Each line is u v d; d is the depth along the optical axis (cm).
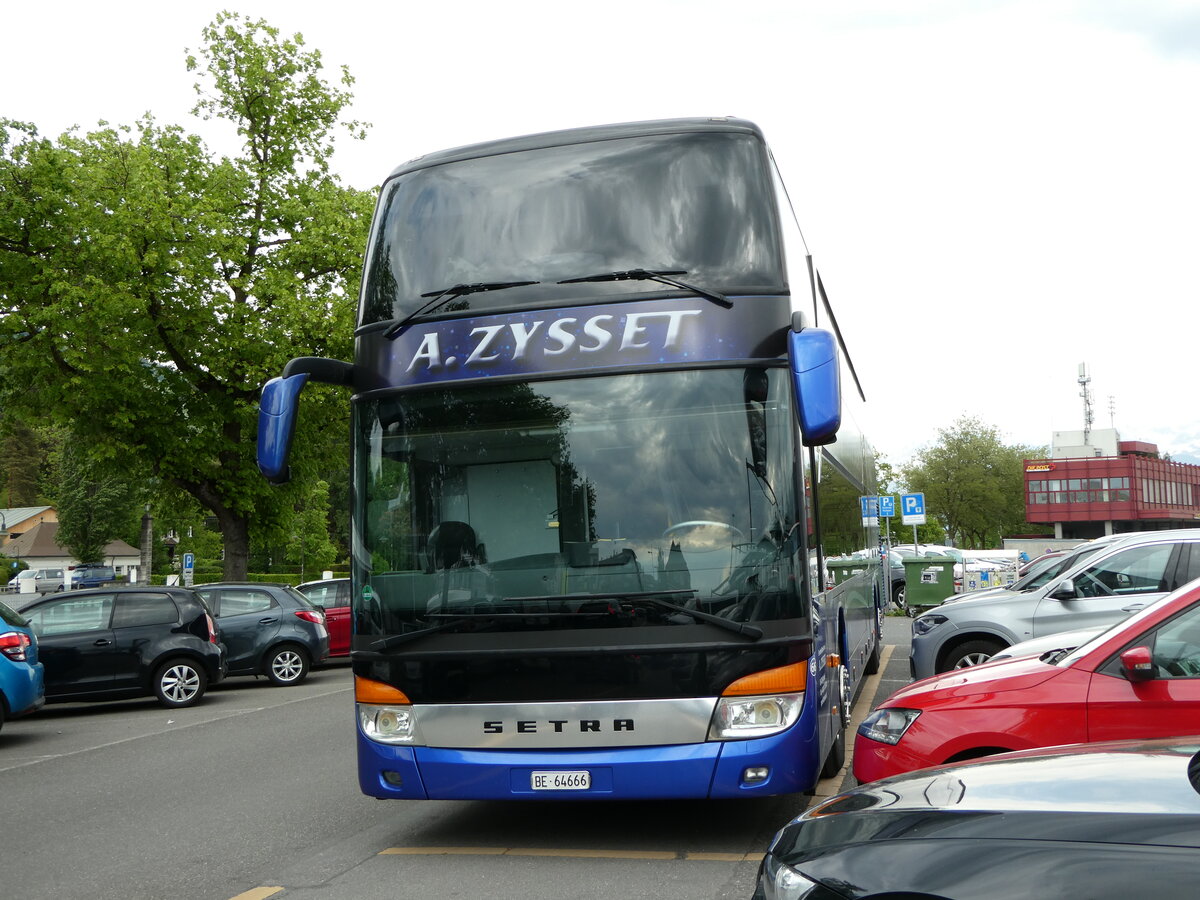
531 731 645
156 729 1419
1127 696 545
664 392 670
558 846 705
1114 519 10025
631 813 798
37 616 1627
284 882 643
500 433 681
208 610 1706
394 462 695
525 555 663
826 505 832
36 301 2859
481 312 696
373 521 692
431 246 719
